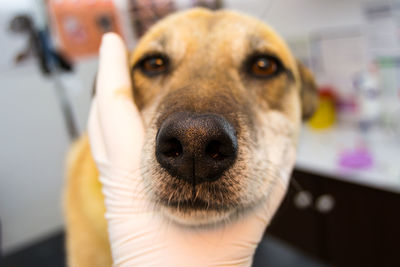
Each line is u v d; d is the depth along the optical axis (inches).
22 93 21.9
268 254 16.1
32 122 22.7
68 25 19.3
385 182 16.3
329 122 24.6
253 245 8.0
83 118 23.8
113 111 8.5
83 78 23.2
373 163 18.2
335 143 21.9
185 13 10.1
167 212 6.4
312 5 23.7
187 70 8.5
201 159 5.6
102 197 9.7
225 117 6.5
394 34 20.1
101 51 9.7
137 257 7.4
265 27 10.0
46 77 22.0
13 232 23.1
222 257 7.4
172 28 9.4
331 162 19.4
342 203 18.5
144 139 7.5
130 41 17.7
